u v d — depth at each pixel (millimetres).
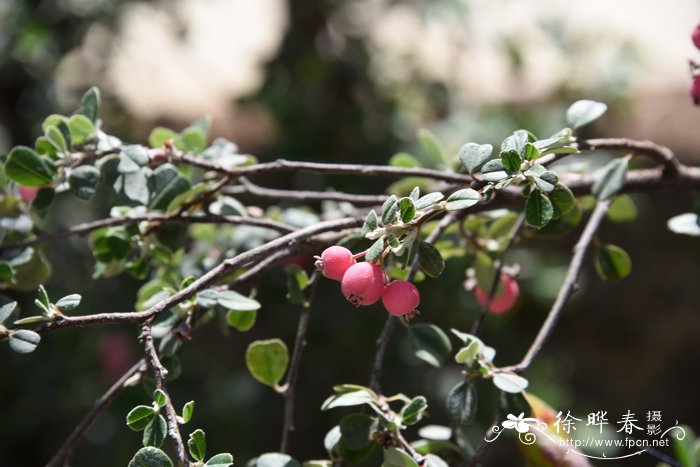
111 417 947
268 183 1098
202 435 455
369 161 1069
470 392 483
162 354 500
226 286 510
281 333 967
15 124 1107
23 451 986
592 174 547
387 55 1183
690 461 519
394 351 967
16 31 1084
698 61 518
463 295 970
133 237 539
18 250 535
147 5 1182
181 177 528
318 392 964
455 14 1138
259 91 1160
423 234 541
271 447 945
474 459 483
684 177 542
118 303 944
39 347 968
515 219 544
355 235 497
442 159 580
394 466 473
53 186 518
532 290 1156
